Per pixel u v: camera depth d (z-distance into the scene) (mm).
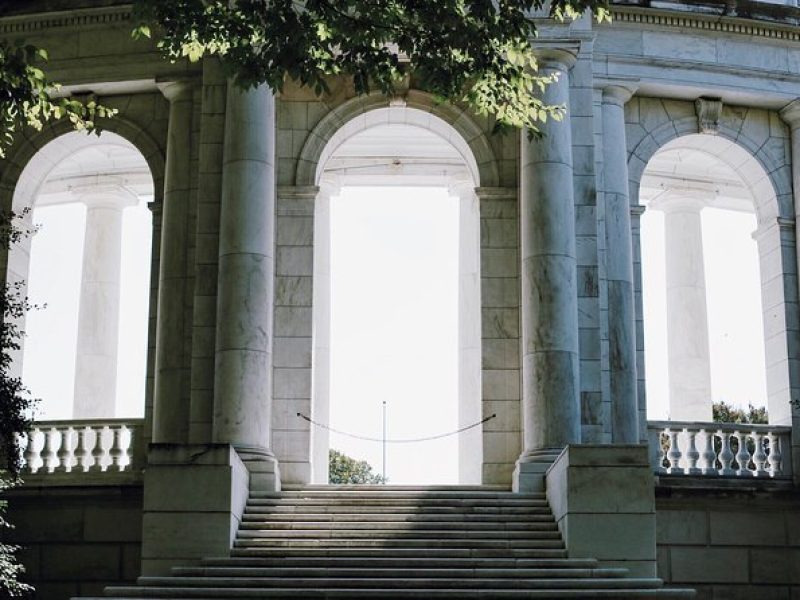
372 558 30750
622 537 31281
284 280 38594
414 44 29922
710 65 40781
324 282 48719
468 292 47562
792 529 37844
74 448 38344
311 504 33594
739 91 41062
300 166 39250
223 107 38000
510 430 37938
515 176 39406
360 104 39625
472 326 47094
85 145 41250
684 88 40719
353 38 28766
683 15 40656
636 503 31438
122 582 35938
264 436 35281
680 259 50281
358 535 32125
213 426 35250
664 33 40781
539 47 37875
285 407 37781
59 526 36375
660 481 37531
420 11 28656
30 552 36312
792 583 37500
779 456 38875
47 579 36125
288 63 28094
